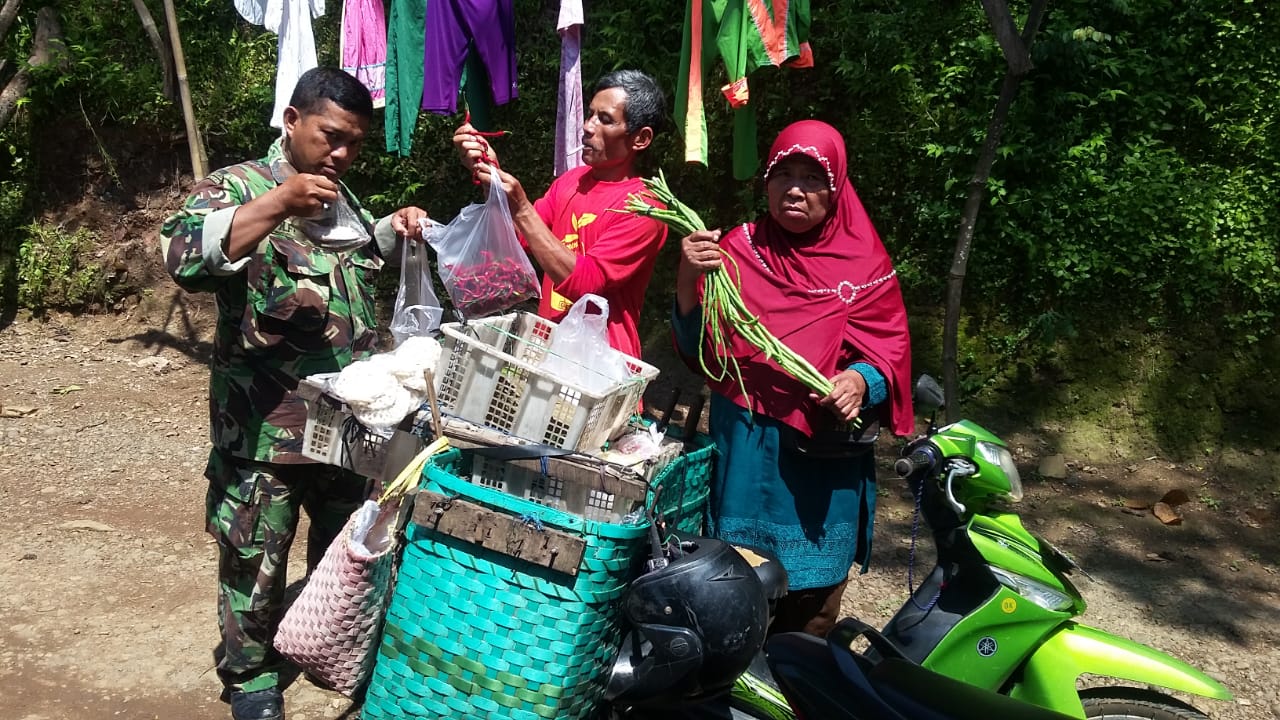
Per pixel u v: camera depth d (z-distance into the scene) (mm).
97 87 7164
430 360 2438
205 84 7297
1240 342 5562
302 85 2809
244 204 2689
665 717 2305
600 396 2184
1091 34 5527
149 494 5055
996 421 5875
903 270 6074
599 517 2184
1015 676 2740
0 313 7316
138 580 4207
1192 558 4691
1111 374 5766
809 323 2660
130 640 3746
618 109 2996
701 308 2695
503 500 2057
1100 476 5484
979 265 5926
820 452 2650
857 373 2570
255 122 7277
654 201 2805
